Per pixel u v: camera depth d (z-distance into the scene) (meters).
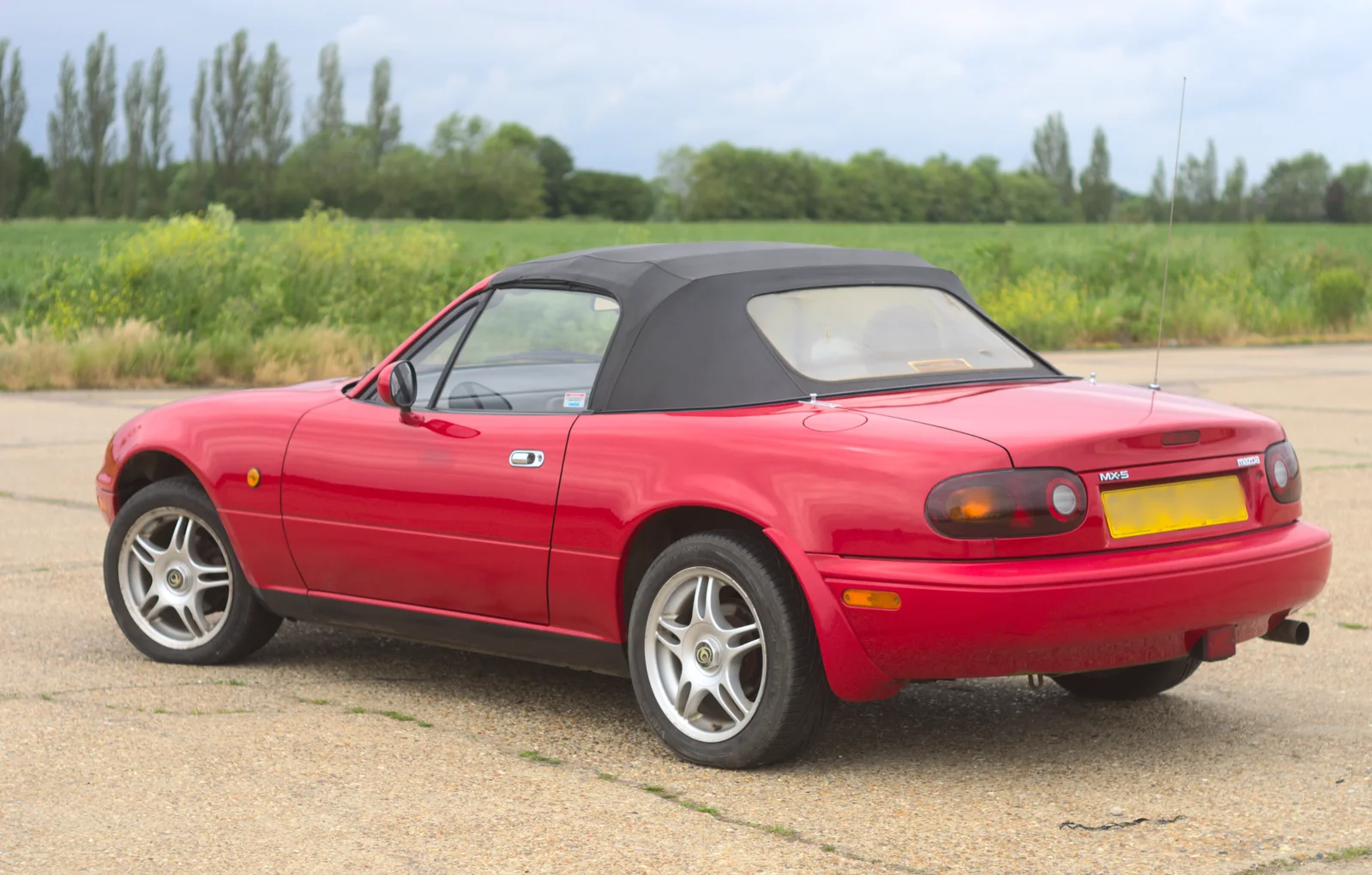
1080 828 3.70
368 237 24.72
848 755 4.39
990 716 4.83
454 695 5.14
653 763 4.32
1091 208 145.50
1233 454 4.21
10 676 5.35
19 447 12.38
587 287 4.73
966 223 142.00
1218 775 4.16
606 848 3.57
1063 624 3.80
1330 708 4.87
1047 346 26.39
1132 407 4.26
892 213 142.75
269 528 5.22
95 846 3.61
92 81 115.44
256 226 72.75
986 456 3.83
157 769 4.23
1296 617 6.18
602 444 4.38
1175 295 29.56
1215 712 4.85
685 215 142.88
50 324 20.22
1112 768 4.23
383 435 4.93
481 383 4.91
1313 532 4.38
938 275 5.01
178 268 21.42
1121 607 3.85
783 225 108.12
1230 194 93.69
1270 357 23.52
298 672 5.48
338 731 4.66
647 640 4.34
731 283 4.53
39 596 6.76
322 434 5.09
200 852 3.56
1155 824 3.72
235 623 5.46
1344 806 3.86
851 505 3.91
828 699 4.18
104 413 15.06
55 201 116.56
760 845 3.59
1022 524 3.80
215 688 5.22
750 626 4.16
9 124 113.25
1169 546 4.02
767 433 4.12
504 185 127.62
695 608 4.25
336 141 122.25
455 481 4.68
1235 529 4.19
